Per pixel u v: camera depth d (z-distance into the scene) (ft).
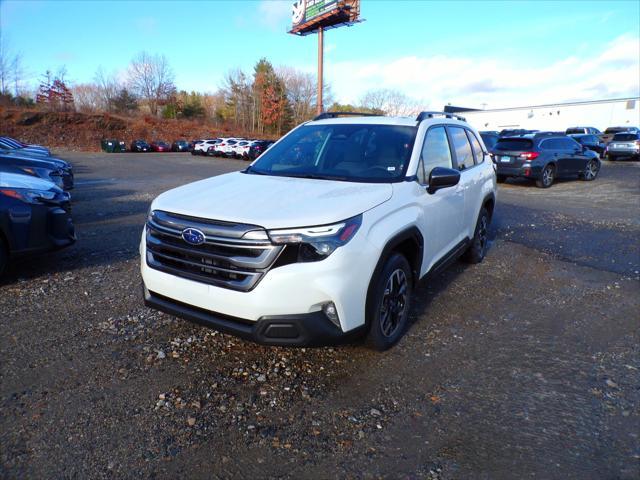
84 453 7.63
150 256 10.30
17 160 31.71
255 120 259.19
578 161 51.85
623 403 9.42
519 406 9.27
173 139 191.42
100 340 11.59
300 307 8.75
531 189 47.29
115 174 65.67
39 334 11.85
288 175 12.49
